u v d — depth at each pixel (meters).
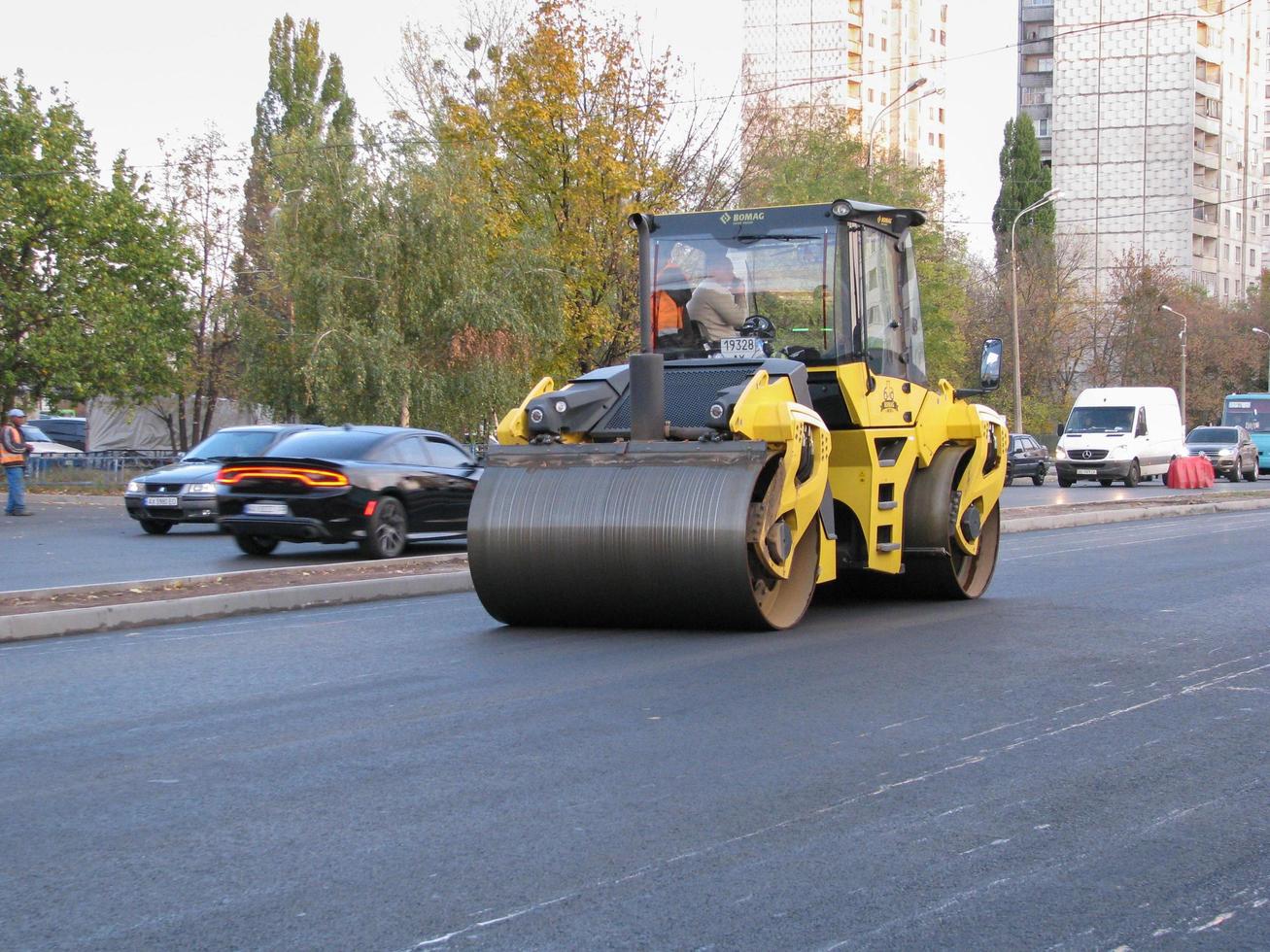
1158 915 4.49
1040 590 13.41
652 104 36.56
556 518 9.96
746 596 9.68
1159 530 21.64
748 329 11.28
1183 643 9.97
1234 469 48.31
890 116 108.88
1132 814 5.61
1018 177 97.94
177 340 39.12
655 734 6.97
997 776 6.18
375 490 16.91
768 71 104.62
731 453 9.74
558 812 5.60
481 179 36.97
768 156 45.16
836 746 6.73
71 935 4.32
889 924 4.39
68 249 37.03
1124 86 105.50
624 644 9.82
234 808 5.69
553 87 35.69
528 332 35.84
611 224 36.66
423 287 35.47
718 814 5.57
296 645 10.02
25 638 10.42
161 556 17.83
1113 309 79.88
